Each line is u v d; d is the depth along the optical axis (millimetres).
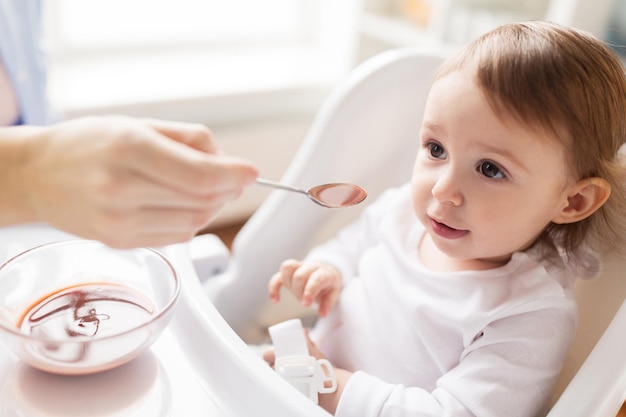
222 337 543
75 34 1742
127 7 1792
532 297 663
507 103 594
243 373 512
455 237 667
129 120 406
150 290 548
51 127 409
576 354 731
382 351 760
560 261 711
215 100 1670
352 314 813
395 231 834
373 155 993
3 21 995
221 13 1948
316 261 877
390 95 954
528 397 632
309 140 958
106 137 372
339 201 559
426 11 1809
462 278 716
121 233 391
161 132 421
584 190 646
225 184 394
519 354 646
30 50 1086
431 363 726
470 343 688
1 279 509
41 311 507
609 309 709
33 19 1087
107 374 496
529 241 693
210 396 504
